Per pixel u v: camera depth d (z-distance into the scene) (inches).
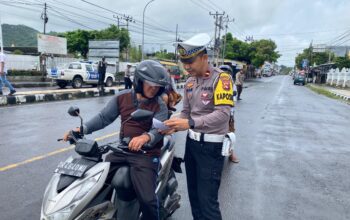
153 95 105.9
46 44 1301.7
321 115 570.3
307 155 280.8
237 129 384.8
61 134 300.8
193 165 121.2
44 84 957.2
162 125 97.5
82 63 906.7
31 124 343.3
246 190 192.9
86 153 96.6
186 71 115.6
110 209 100.5
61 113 425.4
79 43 1987.0
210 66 110.7
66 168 94.4
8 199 161.6
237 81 739.4
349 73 1749.5
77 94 647.8
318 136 368.8
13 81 1015.0
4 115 393.4
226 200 177.2
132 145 97.3
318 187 203.6
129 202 106.5
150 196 103.6
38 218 145.1
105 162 98.7
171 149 131.3
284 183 207.9
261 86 1610.5
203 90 110.3
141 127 107.7
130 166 104.5
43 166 209.6
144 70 101.6
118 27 2103.8
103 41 1332.4
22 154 233.3
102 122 112.0
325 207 174.2
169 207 135.6
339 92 1299.2
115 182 101.0
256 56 2682.1
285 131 389.1
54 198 88.1
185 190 186.1
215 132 111.7
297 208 171.6
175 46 119.1
